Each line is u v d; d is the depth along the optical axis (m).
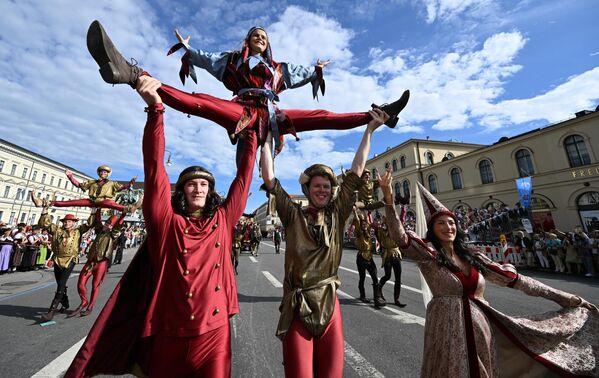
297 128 2.17
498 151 22.78
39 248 11.66
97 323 1.35
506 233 13.95
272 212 2.12
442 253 2.16
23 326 4.43
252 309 5.41
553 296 2.16
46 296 6.59
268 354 3.42
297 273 1.79
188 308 1.41
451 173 27.03
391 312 5.07
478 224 15.55
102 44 1.25
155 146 1.52
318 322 1.65
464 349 1.85
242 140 2.21
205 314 1.42
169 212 1.59
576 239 9.48
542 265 10.64
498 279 2.16
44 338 3.93
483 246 12.96
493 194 22.92
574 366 1.98
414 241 2.20
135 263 1.58
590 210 17.42
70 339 3.90
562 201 18.59
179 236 1.57
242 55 2.18
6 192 34.19
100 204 5.34
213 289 1.52
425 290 2.90
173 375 1.35
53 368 3.03
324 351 1.66
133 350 1.52
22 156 36.19
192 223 1.66
